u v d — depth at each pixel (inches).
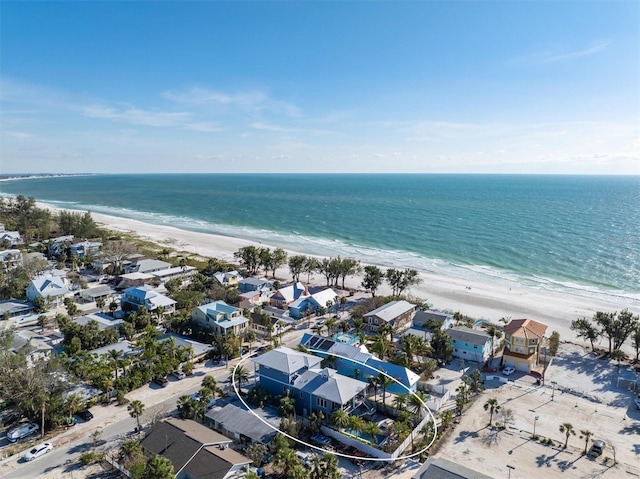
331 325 3563.0
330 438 2194.9
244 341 3410.4
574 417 2423.7
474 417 2407.7
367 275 4672.7
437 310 4170.8
